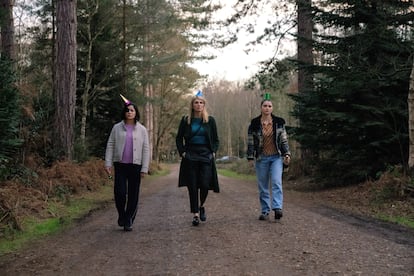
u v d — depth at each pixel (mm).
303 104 12258
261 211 7406
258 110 62469
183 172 6559
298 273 4082
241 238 5551
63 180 10766
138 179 6371
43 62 20266
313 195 10977
